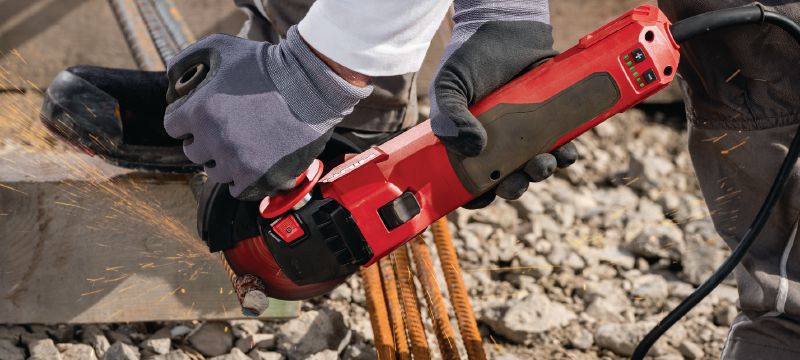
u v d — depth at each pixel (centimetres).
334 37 131
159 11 271
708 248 277
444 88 138
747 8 152
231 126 135
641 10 151
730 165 175
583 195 316
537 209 297
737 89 167
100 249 213
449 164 149
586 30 340
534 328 237
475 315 246
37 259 211
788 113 162
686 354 233
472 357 201
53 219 210
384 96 186
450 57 141
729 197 178
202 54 141
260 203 160
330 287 177
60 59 336
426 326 238
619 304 257
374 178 150
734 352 172
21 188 207
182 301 218
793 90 161
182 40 258
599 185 324
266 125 136
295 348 222
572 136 151
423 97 343
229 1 331
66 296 214
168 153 200
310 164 142
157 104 196
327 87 135
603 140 347
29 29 329
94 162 215
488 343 238
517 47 145
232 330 224
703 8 163
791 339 165
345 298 247
